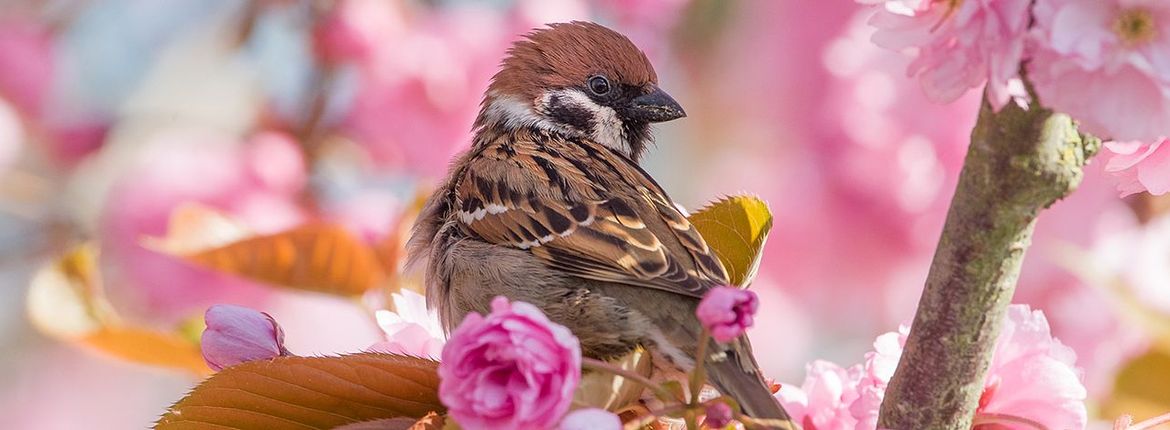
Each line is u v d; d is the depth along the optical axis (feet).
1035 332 20.43
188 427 19.26
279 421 19.33
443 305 26.40
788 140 41.86
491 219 25.85
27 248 41.78
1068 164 16.83
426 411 19.25
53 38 44.39
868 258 40.96
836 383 21.71
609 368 17.75
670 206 25.40
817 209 41.04
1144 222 37.60
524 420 16.62
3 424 50.37
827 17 41.52
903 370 18.43
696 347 22.54
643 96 31.09
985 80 16.88
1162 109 15.87
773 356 42.98
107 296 38.40
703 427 19.43
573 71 31.07
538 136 30.17
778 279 42.11
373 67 39.55
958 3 16.99
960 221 17.43
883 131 40.47
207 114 40.47
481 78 39.86
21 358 50.70
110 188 39.63
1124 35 15.78
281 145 39.37
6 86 43.27
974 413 18.72
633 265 23.58
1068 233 37.09
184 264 38.37
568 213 25.12
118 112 42.45
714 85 44.32
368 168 39.96
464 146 39.83
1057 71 15.89
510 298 24.88
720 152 44.04
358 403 19.24
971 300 17.67
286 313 38.63
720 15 44.47
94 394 51.57
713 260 23.40
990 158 16.96
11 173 41.73
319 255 27.48
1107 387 32.09
